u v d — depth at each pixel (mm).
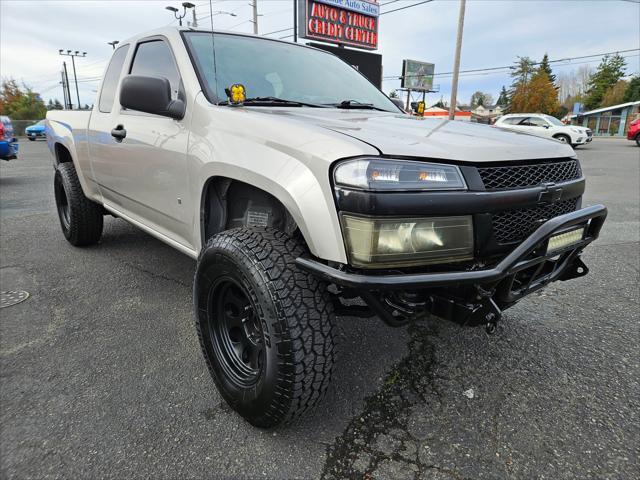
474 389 2172
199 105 2242
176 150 2320
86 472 1648
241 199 2184
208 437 1836
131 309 3000
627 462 1715
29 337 2619
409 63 22703
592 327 2799
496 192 1672
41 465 1675
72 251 4242
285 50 3031
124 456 1727
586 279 3611
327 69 3133
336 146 1587
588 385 2205
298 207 1603
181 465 1688
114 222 5375
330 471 1669
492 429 1896
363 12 17141
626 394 2133
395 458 1733
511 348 2551
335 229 1540
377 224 1479
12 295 3211
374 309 1643
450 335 2691
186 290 3318
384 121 2174
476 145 1789
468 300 1713
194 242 2359
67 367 2318
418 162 1580
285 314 1613
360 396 2117
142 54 2979
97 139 3322
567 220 1762
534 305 3123
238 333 1975
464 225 1620
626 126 38531
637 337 2674
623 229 5191
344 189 1511
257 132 1881
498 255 1742
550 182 1886
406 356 2463
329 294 1812
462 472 1666
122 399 2068
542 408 2031
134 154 2775
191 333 2688
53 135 4281
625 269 3838
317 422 1935
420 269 1625
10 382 2182
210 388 2168
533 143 2018
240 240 1769
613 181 9172
